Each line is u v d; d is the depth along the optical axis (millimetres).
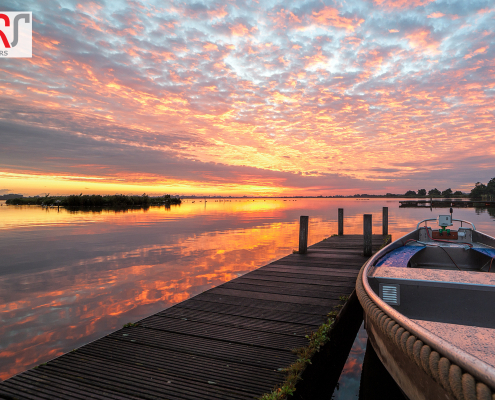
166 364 2910
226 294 5113
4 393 2432
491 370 1296
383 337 2814
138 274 7562
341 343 4102
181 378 2674
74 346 3969
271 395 2363
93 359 2998
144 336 3531
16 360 3627
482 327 2926
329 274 6379
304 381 2734
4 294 6008
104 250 10711
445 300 3131
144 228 17781
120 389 2504
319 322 3910
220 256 9852
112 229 17125
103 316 4941
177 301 5645
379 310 2549
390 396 3379
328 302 4668
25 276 7320
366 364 4113
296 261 7703
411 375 2268
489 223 22984
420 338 1834
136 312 5109
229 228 18344
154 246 11617
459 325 2984
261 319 4039
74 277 7258
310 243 12758
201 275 7500
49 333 4336
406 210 44500
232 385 2570
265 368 2840
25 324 4641
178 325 3850
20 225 19016
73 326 4566
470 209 48344
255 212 37625
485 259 5398
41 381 2605
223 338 3477
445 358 1583
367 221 8320
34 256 9625
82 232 15609
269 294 5105
